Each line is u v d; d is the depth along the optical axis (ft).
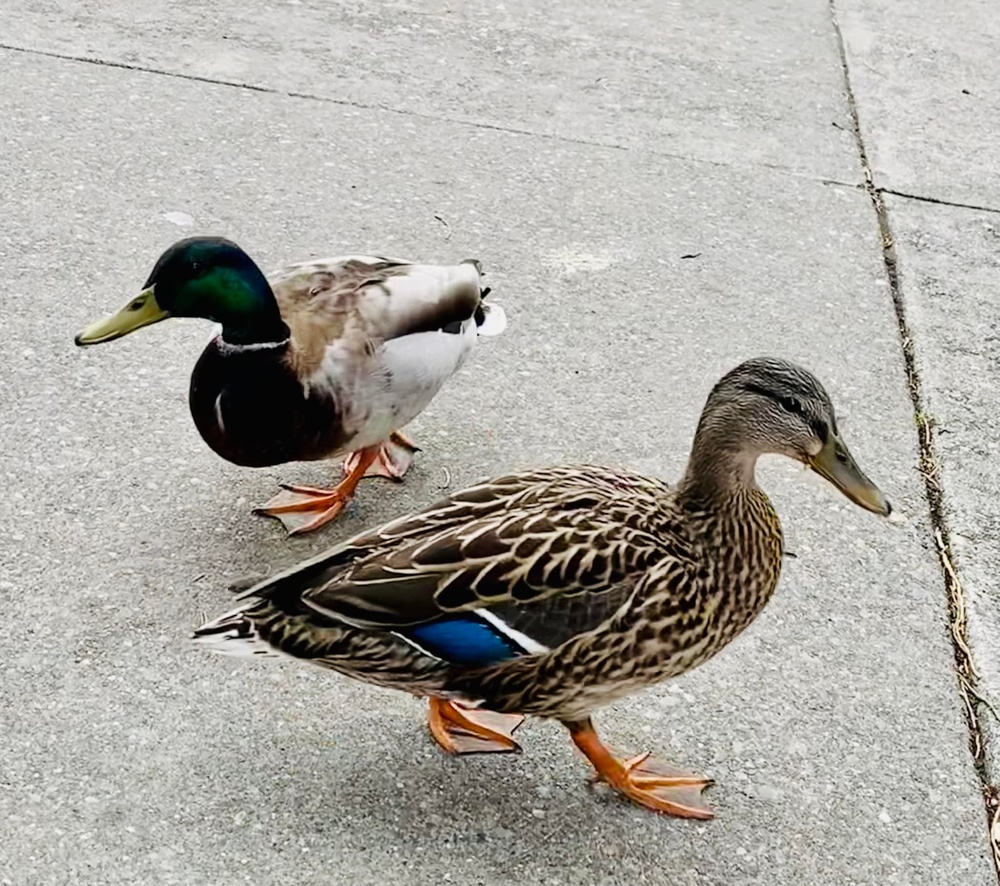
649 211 5.84
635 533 3.67
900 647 4.26
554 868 3.69
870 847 3.80
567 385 4.98
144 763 3.78
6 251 5.15
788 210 5.97
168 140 5.80
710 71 6.97
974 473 4.86
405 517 3.71
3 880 3.55
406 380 4.31
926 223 6.03
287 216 5.52
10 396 4.64
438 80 6.48
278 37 6.63
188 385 4.77
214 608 4.15
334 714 3.93
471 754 3.87
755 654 4.19
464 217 5.65
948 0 8.27
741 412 3.70
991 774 4.00
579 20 7.30
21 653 3.97
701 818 3.81
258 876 3.61
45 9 6.53
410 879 3.64
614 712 4.01
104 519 4.34
